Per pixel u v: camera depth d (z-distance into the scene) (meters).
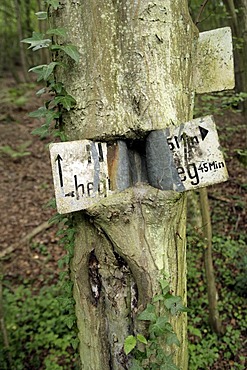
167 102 1.33
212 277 3.10
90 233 1.43
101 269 1.44
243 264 3.70
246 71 3.47
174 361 1.49
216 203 5.06
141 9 1.29
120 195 1.35
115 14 1.30
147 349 1.38
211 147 1.33
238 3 3.32
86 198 1.32
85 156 1.32
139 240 1.35
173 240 1.43
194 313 3.41
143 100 1.31
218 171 1.33
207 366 2.91
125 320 1.44
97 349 1.51
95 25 1.30
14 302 3.79
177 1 1.37
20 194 6.43
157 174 1.36
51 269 4.39
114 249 1.38
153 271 1.35
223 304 3.50
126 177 1.38
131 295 1.42
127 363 1.47
